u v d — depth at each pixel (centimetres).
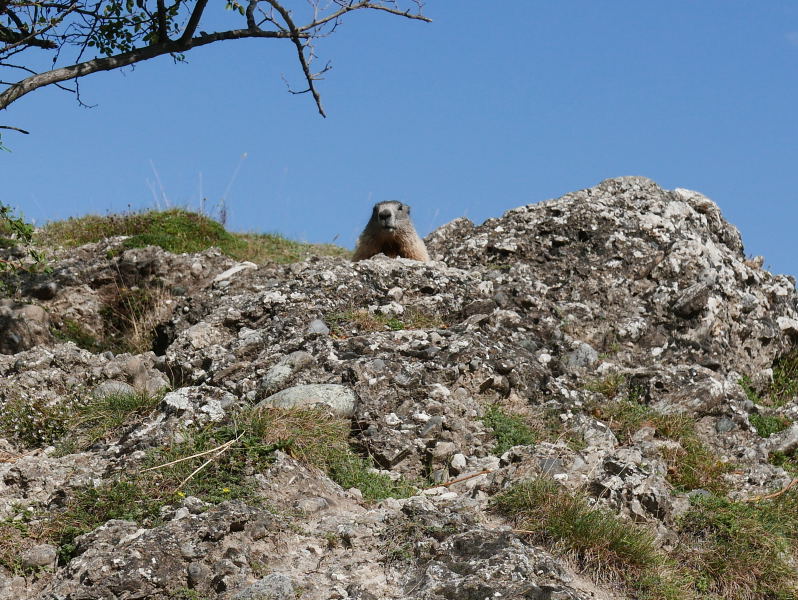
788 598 1636
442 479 1964
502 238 3244
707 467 2088
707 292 2870
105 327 3186
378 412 2083
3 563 1500
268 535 1496
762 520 1827
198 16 2803
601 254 3066
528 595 1323
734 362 2889
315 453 1827
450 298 2756
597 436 2156
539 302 2759
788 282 3400
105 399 2194
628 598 1507
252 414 1888
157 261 3306
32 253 2702
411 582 1408
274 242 4650
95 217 4528
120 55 2755
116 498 1628
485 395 2278
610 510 1686
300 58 3036
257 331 2511
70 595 1353
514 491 1695
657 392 2431
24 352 2475
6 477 1769
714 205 3506
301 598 1357
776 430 2406
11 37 2728
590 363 2530
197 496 1627
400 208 3219
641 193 3328
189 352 2494
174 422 1917
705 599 1592
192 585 1388
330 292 2672
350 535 1513
